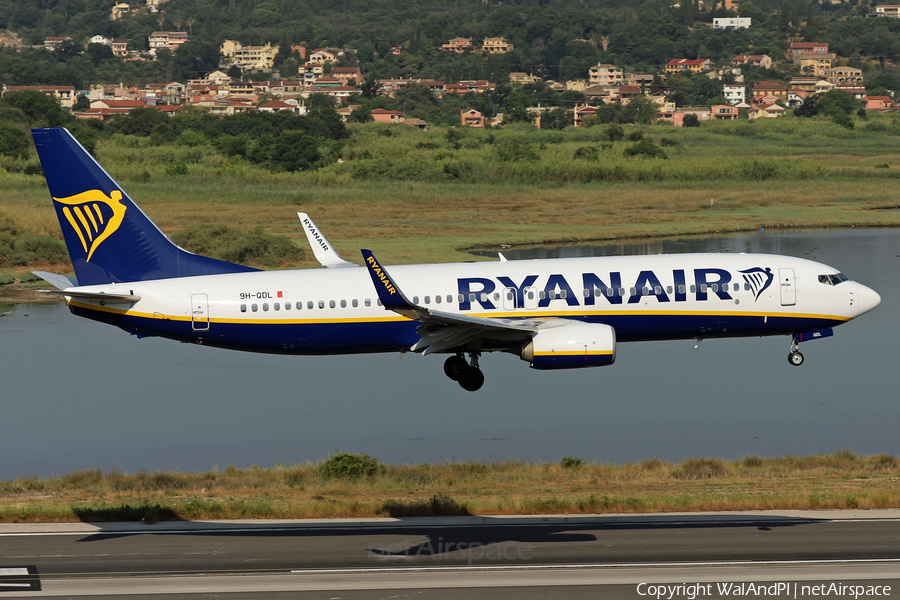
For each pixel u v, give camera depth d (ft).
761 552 347.56
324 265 620.90
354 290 499.10
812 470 506.48
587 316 492.95
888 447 571.28
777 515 397.60
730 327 503.20
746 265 506.89
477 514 409.49
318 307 497.05
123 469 536.83
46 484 491.72
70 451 572.51
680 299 496.64
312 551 355.36
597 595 308.40
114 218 503.61
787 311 503.61
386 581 322.14
